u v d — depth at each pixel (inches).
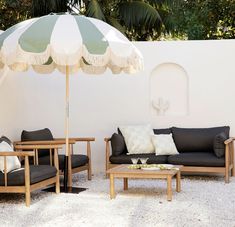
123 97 288.8
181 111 289.6
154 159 249.3
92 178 262.7
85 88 290.8
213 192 213.5
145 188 224.8
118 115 289.0
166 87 291.3
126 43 201.8
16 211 176.9
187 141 266.1
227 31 412.8
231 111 278.1
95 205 185.9
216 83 279.9
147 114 287.1
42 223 158.4
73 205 186.4
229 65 278.7
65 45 189.9
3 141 200.4
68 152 227.0
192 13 421.1
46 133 259.0
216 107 279.9
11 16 394.3
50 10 390.6
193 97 282.5
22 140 241.3
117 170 200.1
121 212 172.7
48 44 189.9
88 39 193.2
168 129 274.7
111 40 197.3
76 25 198.2
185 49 284.2
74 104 291.0
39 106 286.4
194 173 275.7
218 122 279.4
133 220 160.7
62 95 290.5
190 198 198.8
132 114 288.2
